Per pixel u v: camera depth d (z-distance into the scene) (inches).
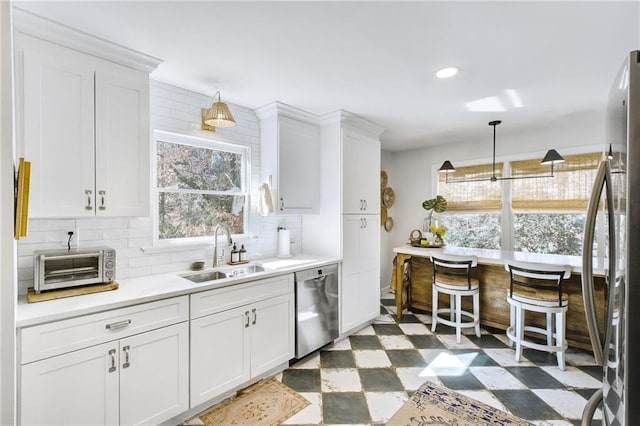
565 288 115.3
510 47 73.5
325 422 77.0
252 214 120.7
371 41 71.0
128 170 76.7
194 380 77.8
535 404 82.7
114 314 65.2
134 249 90.0
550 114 124.0
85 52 69.9
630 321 30.1
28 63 62.8
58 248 76.6
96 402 62.9
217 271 102.4
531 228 151.9
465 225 174.1
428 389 88.4
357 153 131.6
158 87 94.2
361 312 133.1
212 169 110.9
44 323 57.1
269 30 66.7
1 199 27.2
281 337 99.8
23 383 54.9
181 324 75.6
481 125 140.6
